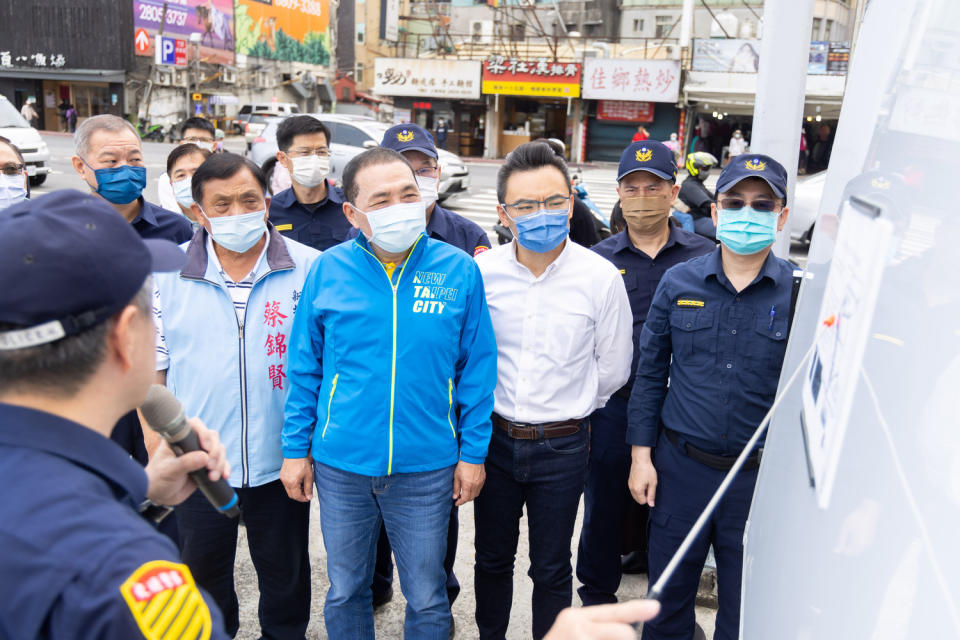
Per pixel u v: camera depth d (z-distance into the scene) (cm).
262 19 3494
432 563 205
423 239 205
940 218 50
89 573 75
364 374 197
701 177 444
